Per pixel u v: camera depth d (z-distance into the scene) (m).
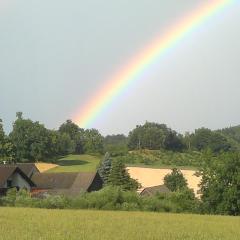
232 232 32.78
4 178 79.00
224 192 65.06
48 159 161.88
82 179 94.94
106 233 29.50
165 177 112.56
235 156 66.50
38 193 83.94
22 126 159.25
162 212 56.28
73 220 37.53
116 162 99.50
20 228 30.81
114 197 58.97
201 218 46.09
